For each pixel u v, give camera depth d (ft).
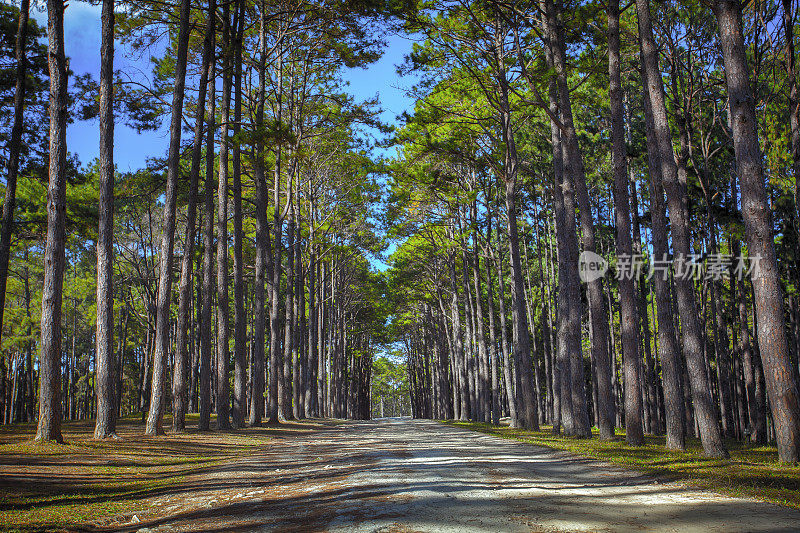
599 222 103.14
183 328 61.05
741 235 68.54
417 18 61.67
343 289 175.11
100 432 48.21
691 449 42.47
